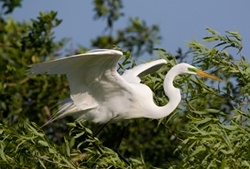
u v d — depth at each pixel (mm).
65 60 11281
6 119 15117
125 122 13094
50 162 10359
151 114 12539
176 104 12234
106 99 12586
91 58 11555
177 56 14508
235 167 10172
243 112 11148
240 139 10281
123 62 12734
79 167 10477
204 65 12172
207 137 10133
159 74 12828
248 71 11734
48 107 15484
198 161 10219
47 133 15523
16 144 10445
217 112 11539
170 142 15219
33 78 15406
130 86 12453
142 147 15297
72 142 10750
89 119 12750
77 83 12094
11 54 15508
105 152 10539
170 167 10477
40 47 15898
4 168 10477
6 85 15195
